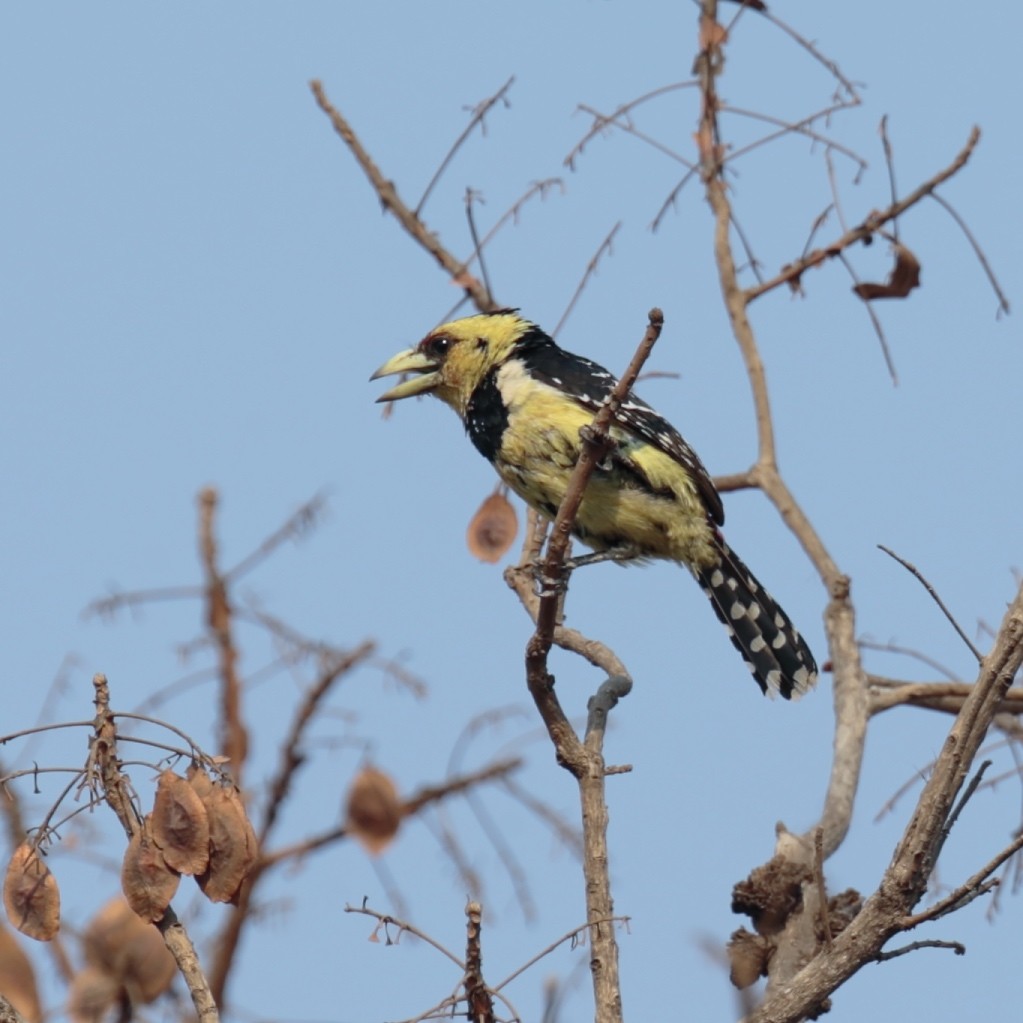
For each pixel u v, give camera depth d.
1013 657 7.66
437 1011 7.08
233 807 7.00
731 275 13.78
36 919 6.95
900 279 13.20
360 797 11.81
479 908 7.00
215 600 12.33
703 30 13.52
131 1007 9.20
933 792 7.73
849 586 12.38
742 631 12.79
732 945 9.56
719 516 12.68
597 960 7.82
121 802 6.98
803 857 9.91
